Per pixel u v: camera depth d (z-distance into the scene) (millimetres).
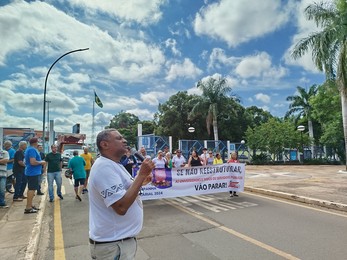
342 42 19656
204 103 37844
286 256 4969
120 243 2422
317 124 45344
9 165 11164
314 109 37594
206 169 10789
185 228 6738
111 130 2623
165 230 6602
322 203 9047
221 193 11828
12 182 11781
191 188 10547
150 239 5980
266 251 5211
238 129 46281
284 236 6035
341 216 7711
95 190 2455
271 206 9109
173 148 48594
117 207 2357
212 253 5164
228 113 39375
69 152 27797
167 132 49000
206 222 7242
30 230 6539
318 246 5418
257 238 5938
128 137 73688
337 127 34469
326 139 35750
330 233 6195
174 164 13680
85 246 5766
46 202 10297
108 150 2559
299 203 9609
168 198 10703
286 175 19328
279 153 35375
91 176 2504
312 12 21359
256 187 12508
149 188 9953
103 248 2406
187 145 29094
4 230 6539
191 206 9266
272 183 14109
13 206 9102
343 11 20578
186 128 48656
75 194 11828
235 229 6590
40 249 5672
